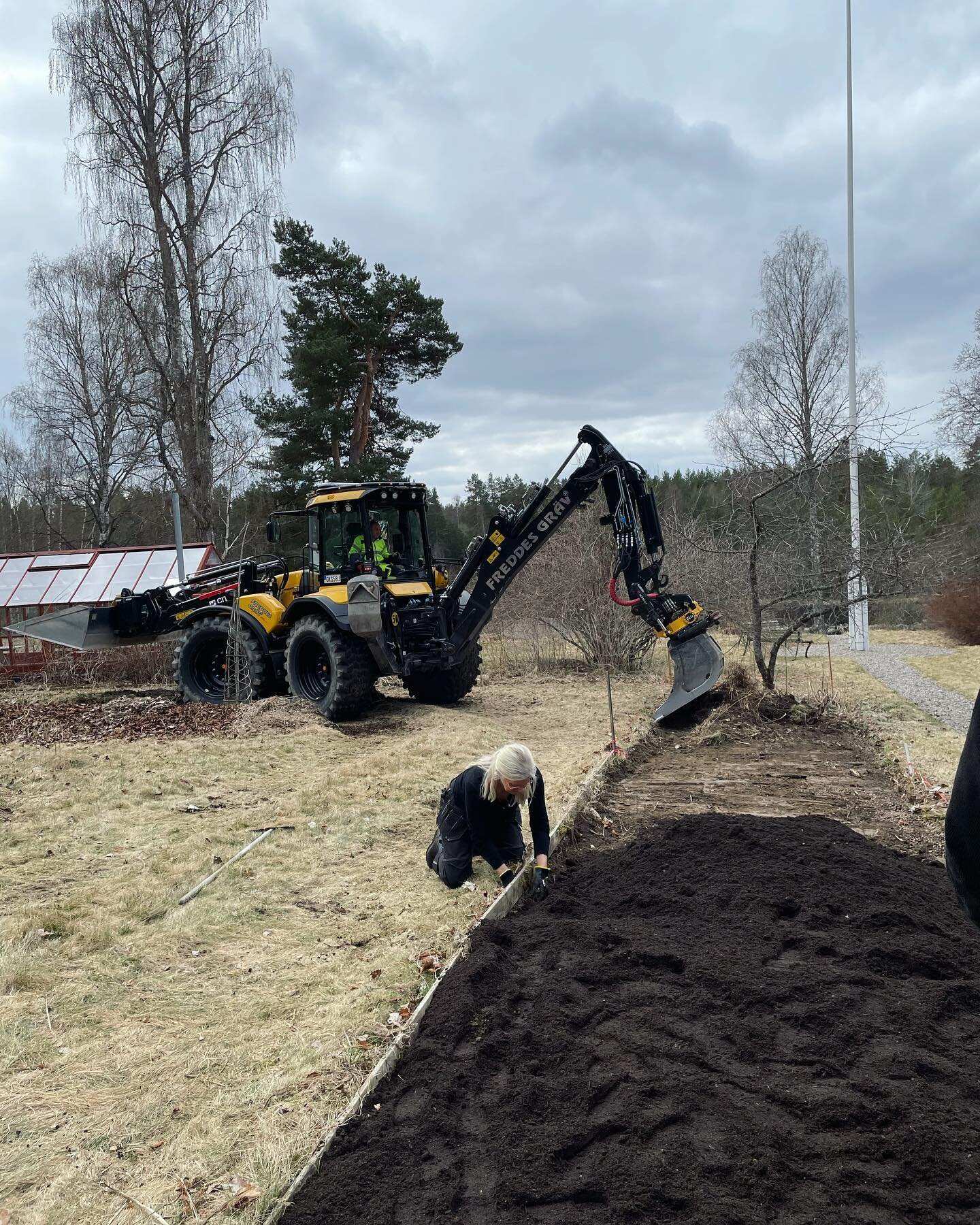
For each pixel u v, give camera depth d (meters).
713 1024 3.53
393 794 7.17
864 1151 2.76
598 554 14.65
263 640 11.41
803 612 12.73
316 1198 2.65
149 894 5.17
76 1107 3.16
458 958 4.19
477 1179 2.71
